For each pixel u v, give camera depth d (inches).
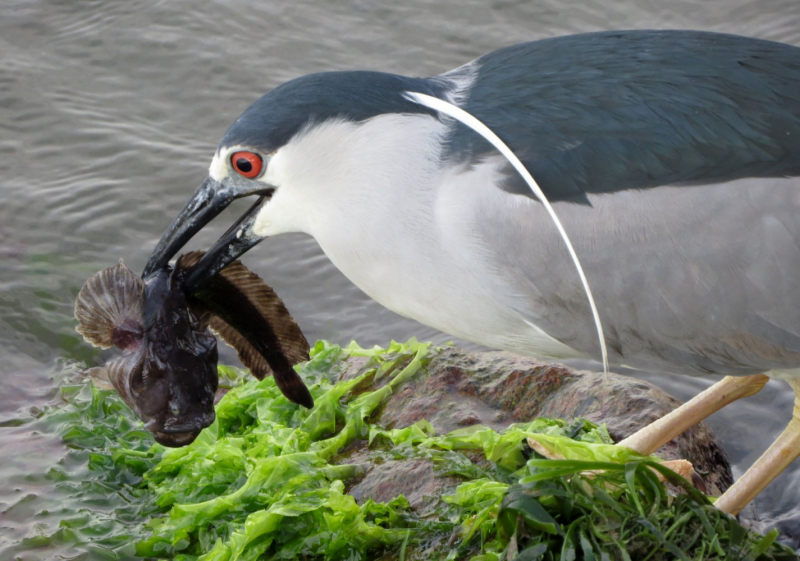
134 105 595.2
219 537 316.5
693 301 303.1
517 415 366.9
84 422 389.1
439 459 330.0
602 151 297.6
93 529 331.0
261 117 305.1
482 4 652.7
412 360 384.5
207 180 317.1
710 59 308.0
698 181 298.0
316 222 315.6
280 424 359.3
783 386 419.2
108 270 290.0
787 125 295.1
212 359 299.9
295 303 484.4
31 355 449.4
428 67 608.1
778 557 294.8
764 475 325.4
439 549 298.8
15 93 598.5
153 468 358.0
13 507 342.6
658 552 280.5
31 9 658.8
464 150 301.9
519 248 301.3
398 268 313.7
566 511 282.2
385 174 303.1
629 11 638.5
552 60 315.3
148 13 652.7
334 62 614.9
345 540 304.3
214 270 317.7
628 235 300.2
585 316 310.7
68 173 550.3
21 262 497.0
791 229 294.5
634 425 354.3
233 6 657.6
